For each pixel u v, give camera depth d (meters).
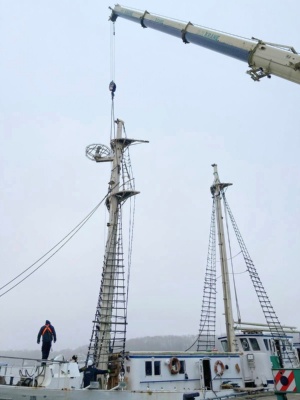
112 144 26.28
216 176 32.53
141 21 25.28
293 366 24.41
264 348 23.73
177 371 18.69
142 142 26.12
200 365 19.48
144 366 18.25
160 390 17.47
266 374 22.50
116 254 23.00
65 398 15.54
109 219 23.95
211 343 30.86
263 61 15.54
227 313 26.64
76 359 19.61
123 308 21.45
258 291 29.03
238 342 24.70
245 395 19.48
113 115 27.31
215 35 18.28
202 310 31.70
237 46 16.81
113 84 31.17
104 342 20.38
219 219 30.81
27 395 15.65
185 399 15.90
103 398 15.92
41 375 16.34
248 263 30.22
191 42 20.66
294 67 14.32
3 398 15.79
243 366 22.06
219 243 30.00
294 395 17.05
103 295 21.62
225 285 28.09
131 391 16.39
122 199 24.75
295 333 28.58
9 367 18.33
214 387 19.67
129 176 25.20
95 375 16.88
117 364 19.31
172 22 21.88
